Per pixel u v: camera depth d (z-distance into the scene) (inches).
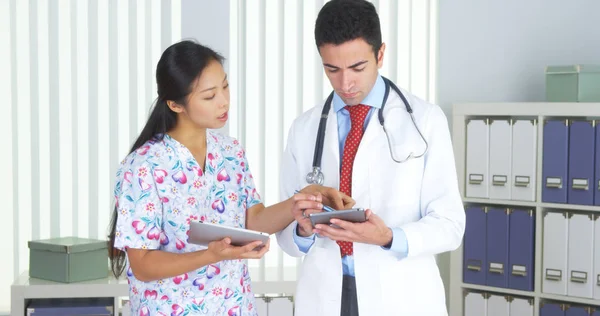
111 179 137.9
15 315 116.0
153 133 69.9
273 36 139.7
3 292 138.3
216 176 71.0
